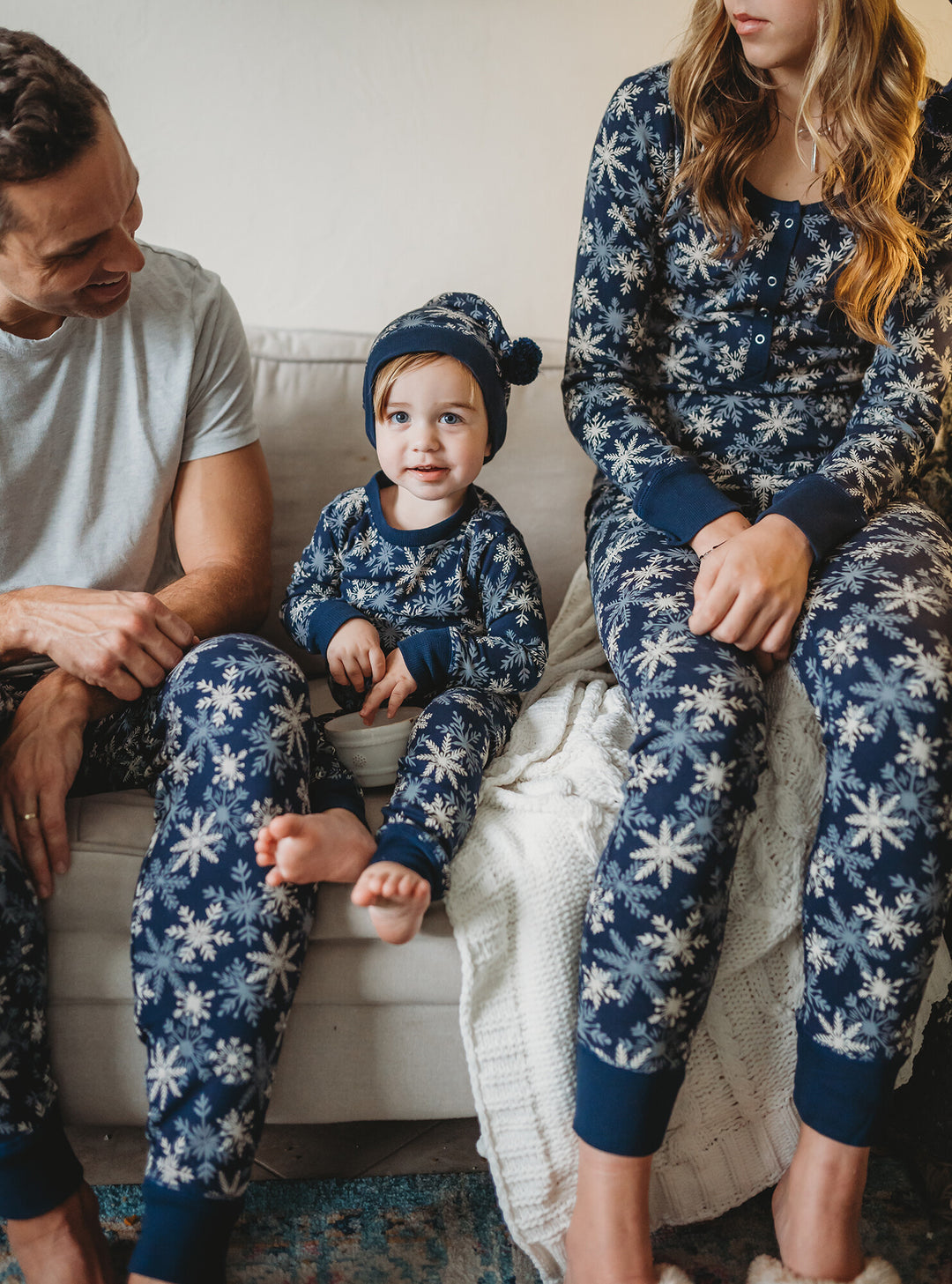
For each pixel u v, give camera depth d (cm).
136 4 147
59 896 97
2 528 117
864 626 92
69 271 98
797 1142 104
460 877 99
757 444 119
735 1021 103
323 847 91
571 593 141
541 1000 98
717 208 111
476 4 155
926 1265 102
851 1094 90
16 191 90
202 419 126
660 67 118
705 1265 102
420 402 118
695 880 89
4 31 94
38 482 117
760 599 96
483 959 98
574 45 159
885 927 88
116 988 98
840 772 91
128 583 124
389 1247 104
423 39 155
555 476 150
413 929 93
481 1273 102
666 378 123
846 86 105
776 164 114
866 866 89
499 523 125
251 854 91
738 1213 109
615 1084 90
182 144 155
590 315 121
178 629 106
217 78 153
